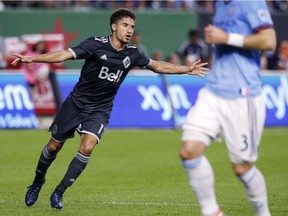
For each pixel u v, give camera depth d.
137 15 77.31
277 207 28.16
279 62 73.94
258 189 21.44
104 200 29.55
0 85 57.44
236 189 32.69
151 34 77.75
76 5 79.56
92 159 42.50
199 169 20.92
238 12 21.23
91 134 26.62
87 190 32.12
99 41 26.66
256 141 21.23
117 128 57.91
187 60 69.62
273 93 61.78
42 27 74.06
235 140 21.16
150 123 58.66
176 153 45.41
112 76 26.91
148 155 44.38
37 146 47.84
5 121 57.28
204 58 71.12
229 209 27.52
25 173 37.03
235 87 21.03
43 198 29.97
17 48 72.62
